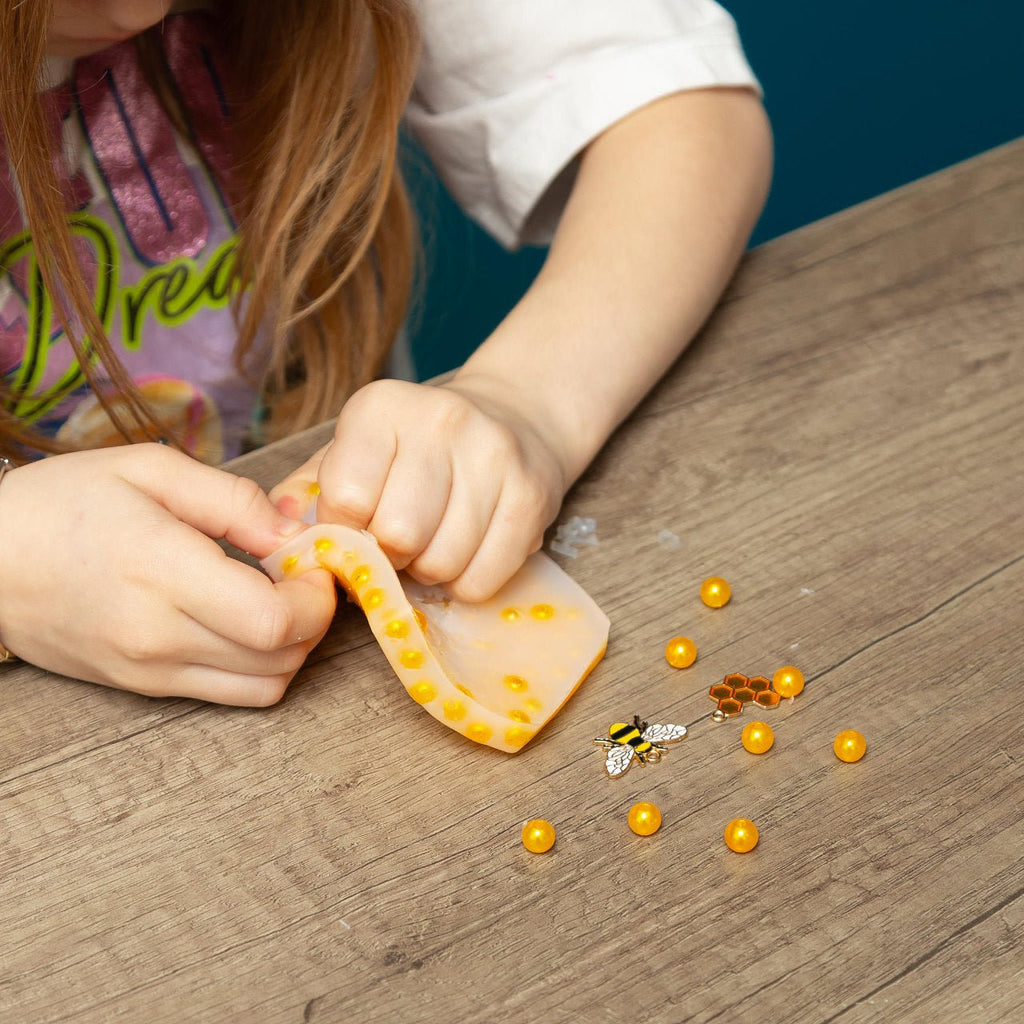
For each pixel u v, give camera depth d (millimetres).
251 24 837
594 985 533
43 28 692
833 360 758
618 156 814
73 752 599
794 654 627
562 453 693
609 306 746
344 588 627
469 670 616
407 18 793
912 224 840
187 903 555
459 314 1604
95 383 786
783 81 1855
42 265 738
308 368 889
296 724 608
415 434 638
